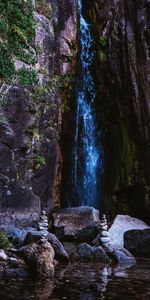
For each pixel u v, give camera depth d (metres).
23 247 8.93
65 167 17.42
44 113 15.17
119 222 15.27
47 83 15.55
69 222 14.40
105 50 19.88
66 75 17.31
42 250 8.29
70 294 6.52
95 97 19.67
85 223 14.20
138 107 18.78
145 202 17.86
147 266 9.99
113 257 10.52
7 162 13.27
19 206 13.45
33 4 15.33
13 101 13.69
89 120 19.06
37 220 13.59
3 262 8.36
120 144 18.91
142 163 18.28
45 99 15.24
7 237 10.61
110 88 19.55
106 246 11.10
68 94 17.52
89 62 19.92
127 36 19.59
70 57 17.62
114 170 18.77
